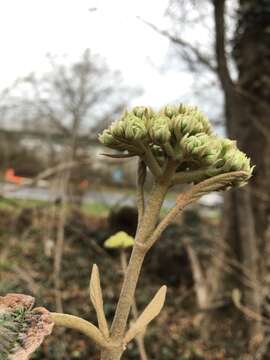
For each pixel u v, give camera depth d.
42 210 6.26
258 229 5.17
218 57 4.40
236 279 5.15
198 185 0.72
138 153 0.74
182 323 5.12
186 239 5.97
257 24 5.33
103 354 0.69
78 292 5.12
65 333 4.18
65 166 4.57
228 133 5.05
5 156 7.44
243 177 0.72
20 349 0.62
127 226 4.42
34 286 3.10
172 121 0.74
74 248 6.14
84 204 8.27
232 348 4.54
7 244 5.52
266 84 5.24
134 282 0.70
